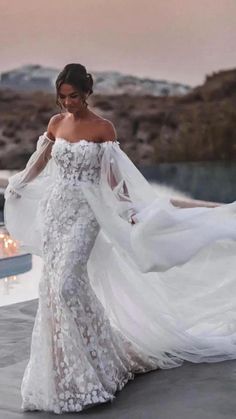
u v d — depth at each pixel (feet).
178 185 43.32
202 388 15.05
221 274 17.04
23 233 16.33
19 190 16.17
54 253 14.66
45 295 14.53
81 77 14.51
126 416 13.76
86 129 14.82
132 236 14.42
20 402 14.74
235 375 15.75
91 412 14.02
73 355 14.14
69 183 14.83
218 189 41.65
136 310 15.89
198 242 14.88
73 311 14.16
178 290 16.71
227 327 17.22
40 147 15.83
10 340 19.17
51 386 14.15
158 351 16.31
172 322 16.38
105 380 14.58
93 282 15.14
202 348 16.78
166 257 14.62
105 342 14.76
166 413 13.83
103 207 14.65
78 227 14.61
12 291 25.52
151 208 14.74
